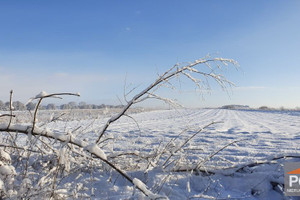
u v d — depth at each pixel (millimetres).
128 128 10742
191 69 1800
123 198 2072
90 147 1574
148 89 1844
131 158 2811
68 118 2455
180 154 2697
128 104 1963
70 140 1642
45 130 1663
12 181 1848
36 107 1572
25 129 1665
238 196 2391
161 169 2723
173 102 1893
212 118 20375
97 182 2396
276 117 22797
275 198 2393
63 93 1437
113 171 2691
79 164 2426
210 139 6555
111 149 2639
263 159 2869
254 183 2545
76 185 1979
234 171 2754
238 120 18062
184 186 2520
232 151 4715
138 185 1509
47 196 1795
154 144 4586
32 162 2596
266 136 7441
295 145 5508
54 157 2461
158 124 13617
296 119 18844
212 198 2141
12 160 2561
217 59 1817
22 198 1651
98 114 2639
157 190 2279
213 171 2801
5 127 1665
